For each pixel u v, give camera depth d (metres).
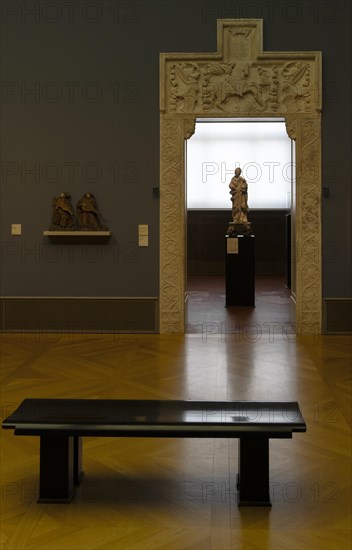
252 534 3.55
